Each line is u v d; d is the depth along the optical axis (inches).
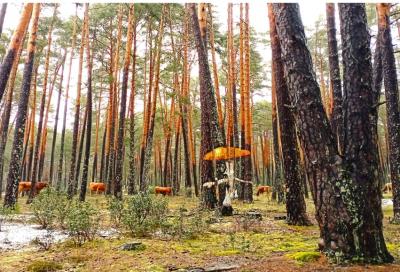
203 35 543.5
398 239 287.1
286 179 385.7
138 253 241.8
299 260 196.5
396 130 404.5
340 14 209.0
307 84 202.7
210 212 458.0
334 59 499.2
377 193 191.9
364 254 184.4
